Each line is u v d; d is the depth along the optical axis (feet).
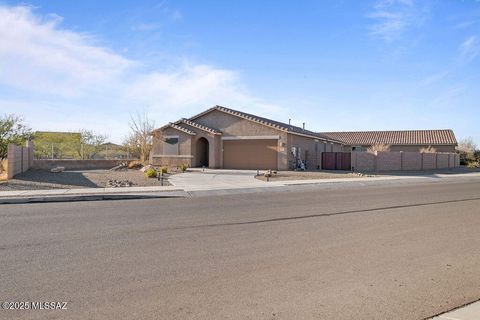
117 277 18.98
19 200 46.85
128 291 17.21
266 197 52.85
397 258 22.86
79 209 40.47
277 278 19.15
